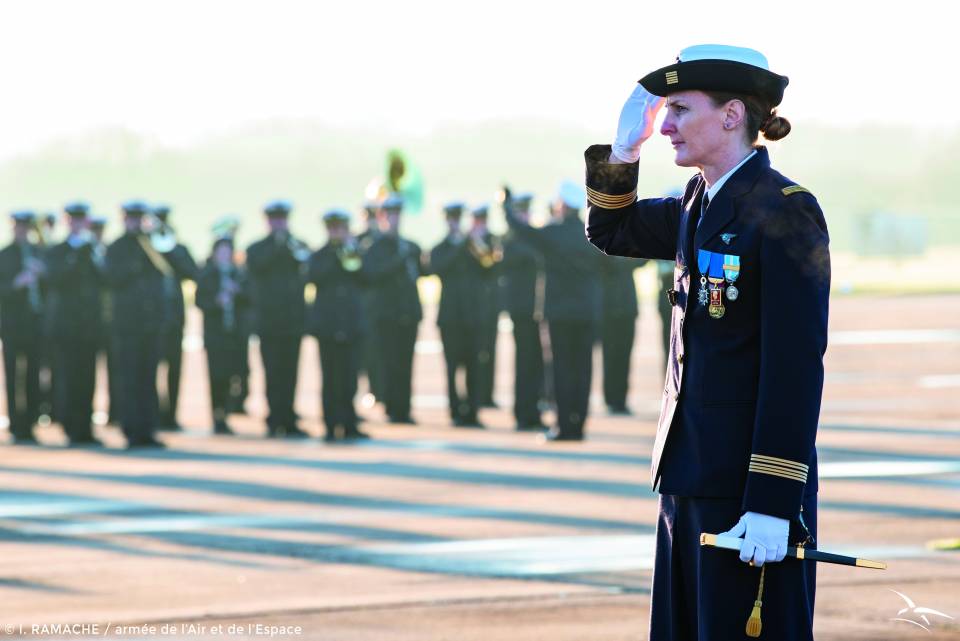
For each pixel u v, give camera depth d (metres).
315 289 45.59
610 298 52.62
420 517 30.36
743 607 11.59
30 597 23.00
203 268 49.59
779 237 11.52
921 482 34.00
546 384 54.03
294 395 47.91
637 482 35.12
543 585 23.36
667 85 11.93
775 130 12.16
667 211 12.87
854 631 19.78
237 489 34.84
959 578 23.22
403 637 19.83
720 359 11.80
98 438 46.75
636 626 20.36
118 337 44.44
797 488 11.32
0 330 47.53
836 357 73.06
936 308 110.12
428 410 56.28
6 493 34.62
